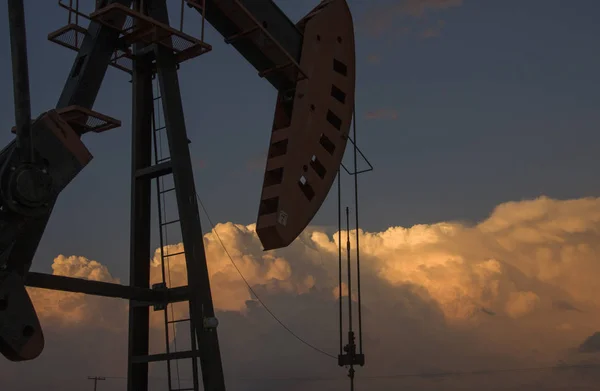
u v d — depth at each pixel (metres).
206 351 13.16
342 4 18.73
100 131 12.30
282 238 15.91
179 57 14.32
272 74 17.02
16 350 9.56
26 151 9.02
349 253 17.66
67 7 12.69
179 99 14.14
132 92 14.84
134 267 14.05
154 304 13.72
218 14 15.19
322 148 17.38
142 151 14.62
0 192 8.91
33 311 9.77
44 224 10.50
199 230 13.70
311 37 17.61
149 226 14.42
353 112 18.62
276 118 17.25
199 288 13.35
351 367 16.72
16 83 8.57
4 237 9.00
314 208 16.97
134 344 13.86
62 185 9.82
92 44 12.42
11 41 8.38
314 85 17.44
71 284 11.92
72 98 11.99
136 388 13.77
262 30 15.68
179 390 13.39
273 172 16.44
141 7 12.71
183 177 13.72
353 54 18.89
